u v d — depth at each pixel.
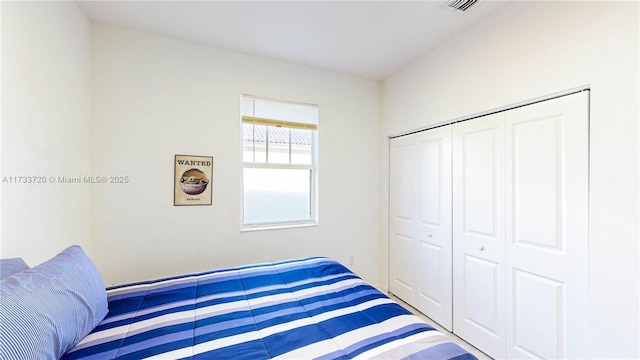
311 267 1.88
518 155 1.76
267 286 1.56
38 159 1.42
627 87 1.25
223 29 2.10
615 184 1.29
